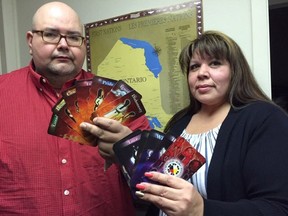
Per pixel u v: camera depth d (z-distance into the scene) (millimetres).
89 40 1608
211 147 1014
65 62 1081
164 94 1376
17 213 1053
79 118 843
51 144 1083
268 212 774
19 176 1059
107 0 1534
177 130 1188
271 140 874
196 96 1083
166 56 1356
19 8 1872
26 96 1134
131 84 1472
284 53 1460
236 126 960
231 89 1045
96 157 1113
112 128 815
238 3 1205
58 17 1076
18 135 1076
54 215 1054
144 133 771
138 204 1305
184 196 663
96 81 855
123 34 1480
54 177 1066
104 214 1117
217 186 938
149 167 722
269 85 1163
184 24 1304
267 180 836
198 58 1066
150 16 1392
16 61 1900
